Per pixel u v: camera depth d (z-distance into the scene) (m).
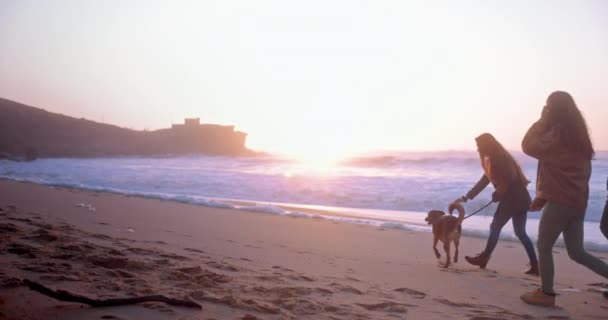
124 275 4.34
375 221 12.05
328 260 6.51
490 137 6.80
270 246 7.44
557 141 4.66
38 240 5.59
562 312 4.56
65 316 3.13
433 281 5.62
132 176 25.28
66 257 4.80
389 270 6.12
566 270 6.95
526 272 6.50
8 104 60.66
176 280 4.34
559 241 9.21
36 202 11.44
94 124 66.56
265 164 41.84
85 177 25.06
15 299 3.36
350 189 19.66
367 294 4.62
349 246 8.13
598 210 14.17
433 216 6.94
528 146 4.79
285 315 3.65
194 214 11.44
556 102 4.70
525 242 6.57
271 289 4.34
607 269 4.74
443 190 18.28
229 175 24.98
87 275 4.20
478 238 10.01
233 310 3.60
